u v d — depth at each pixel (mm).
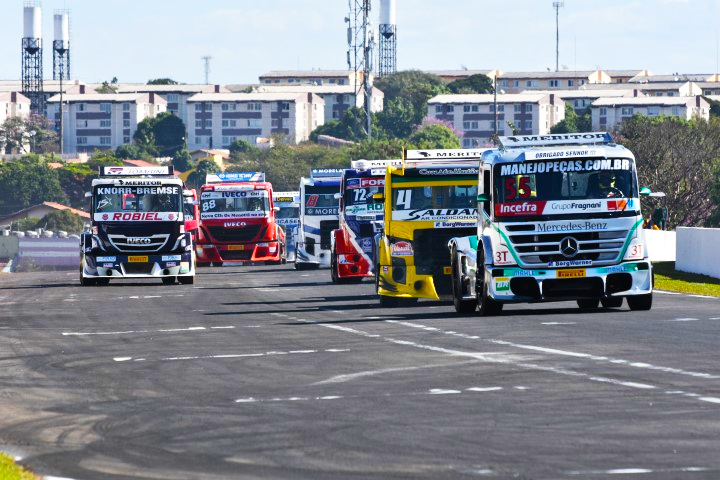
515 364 38719
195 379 37750
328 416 29719
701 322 52469
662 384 33375
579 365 37969
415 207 69375
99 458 25406
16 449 26781
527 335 48062
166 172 105375
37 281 120812
